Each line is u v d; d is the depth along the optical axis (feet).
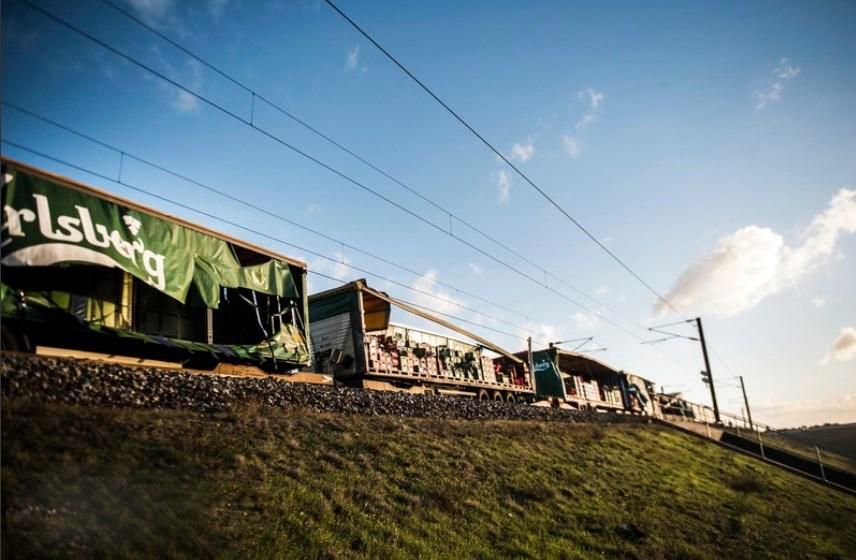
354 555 27.12
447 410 58.49
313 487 31.32
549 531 38.09
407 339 77.61
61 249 34.94
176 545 22.71
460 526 34.19
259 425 35.55
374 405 50.14
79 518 21.70
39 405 26.81
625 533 41.29
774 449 110.42
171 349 43.73
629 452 66.49
